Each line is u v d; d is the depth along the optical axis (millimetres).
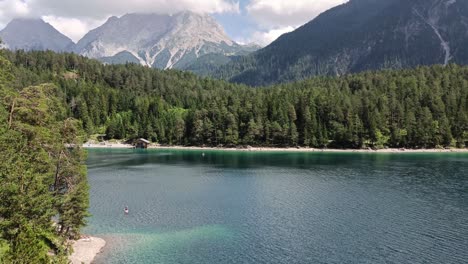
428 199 74875
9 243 28516
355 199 75250
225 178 103375
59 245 37719
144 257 44000
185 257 44156
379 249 47188
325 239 50781
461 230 54625
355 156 163125
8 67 53500
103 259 43188
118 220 59781
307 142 193625
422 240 50406
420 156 161875
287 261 43406
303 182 96250
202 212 65188
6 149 34938
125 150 194500
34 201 33719
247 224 57812
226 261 43188
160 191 84125
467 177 102688
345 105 197375
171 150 195375
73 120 48781
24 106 45844
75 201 46094
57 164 45281
